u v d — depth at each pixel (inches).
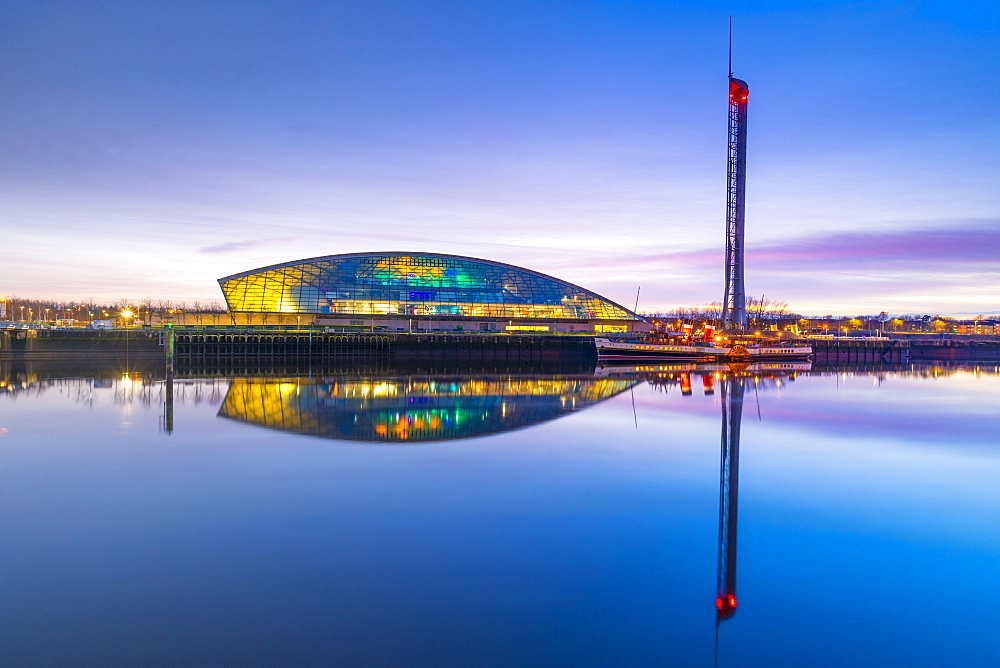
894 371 4215.1
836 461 1261.1
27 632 561.9
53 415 1748.3
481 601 631.2
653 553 757.9
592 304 6417.3
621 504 944.3
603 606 625.3
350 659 526.9
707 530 837.2
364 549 757.9
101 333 4734.3
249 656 529.0
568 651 545.3
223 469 1138.0
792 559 748.0
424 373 3543.3
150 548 754.2
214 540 781.9
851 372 4062.5
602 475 1115.9
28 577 671.8
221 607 611.2
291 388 2544.3
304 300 5629.9
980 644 566.3
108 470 1123.3
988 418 1875.0
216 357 4643.2
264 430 1533.0
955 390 2775.6
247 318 5585.6
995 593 666.2
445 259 6215.6
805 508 941.2
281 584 661.3
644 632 579.5
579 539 797.2
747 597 649.6
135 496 962.1
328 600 628.1
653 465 1199.6
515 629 578.6
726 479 1101.1
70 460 1200.8
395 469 1147.3
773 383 3053.6
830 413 1952.5
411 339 5002.5
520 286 6274.6
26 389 2412.6
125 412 1814.7
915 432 1617.9
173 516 870.4
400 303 5812.0
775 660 537.6
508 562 722.8
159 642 547.8
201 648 539.5
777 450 1363.2
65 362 4133.9
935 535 832.9
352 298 5728.3
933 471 1186.0
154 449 1306.6
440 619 595.2
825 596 655.8
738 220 4847.4
